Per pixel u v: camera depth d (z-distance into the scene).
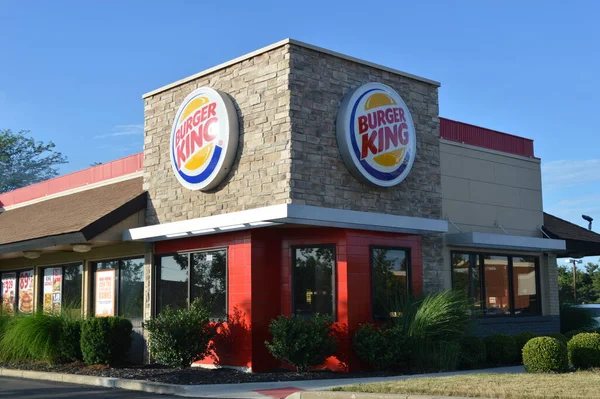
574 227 24.09
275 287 16.69
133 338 19.39
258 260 16.45
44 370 17.48
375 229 16.62
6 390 14.47
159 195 18.92
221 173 16.69
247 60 16.72
